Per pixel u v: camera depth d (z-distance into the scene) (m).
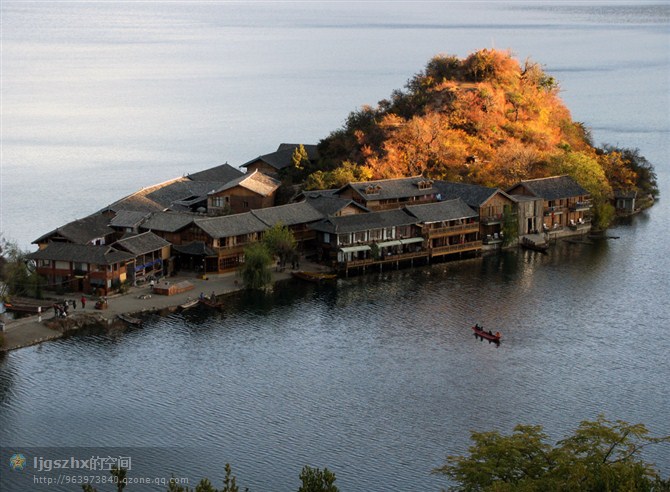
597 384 101.69
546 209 165.62
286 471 83.31
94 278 123.75
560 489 60.62
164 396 97.44
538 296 132.38
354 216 142.88
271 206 160.12
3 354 106.50
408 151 183.75
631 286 137.75
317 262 143.00
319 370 104.56
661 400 97.94
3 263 125.19
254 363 106.19
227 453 86.38
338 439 89.06
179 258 137.25
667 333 117.81
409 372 104.38
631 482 59.19
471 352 110.44
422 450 87.12
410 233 148.00
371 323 119.69
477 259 152.75
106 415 93.06
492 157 188.75
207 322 118.38
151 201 155.50
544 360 108.25
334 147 192.75
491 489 60.84
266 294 130.12
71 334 112.75
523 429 69.88
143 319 118.25
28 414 93.00
